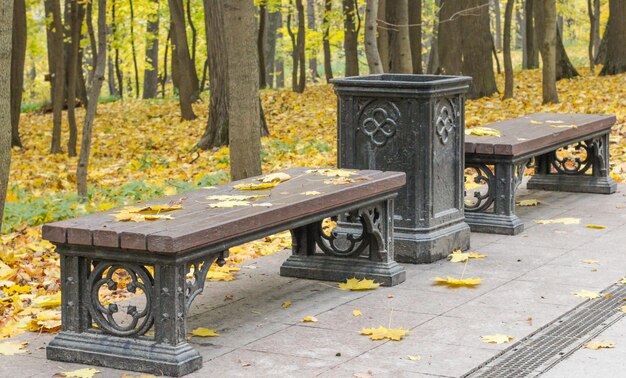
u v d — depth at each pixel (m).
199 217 5.19
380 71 11.46
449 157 7.35
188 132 21.11
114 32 36.44
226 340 5.38
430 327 5.55
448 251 7.34
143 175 15.03
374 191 6.30
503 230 8.11
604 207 9.25
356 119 7.14
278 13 42.75
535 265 7.04
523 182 10.77
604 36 31.22
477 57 21.78
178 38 23.38
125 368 4.88
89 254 4.94
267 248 8.60
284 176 6.56
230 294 6.44
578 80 24.50
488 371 4.79
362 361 4.96
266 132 17.97
